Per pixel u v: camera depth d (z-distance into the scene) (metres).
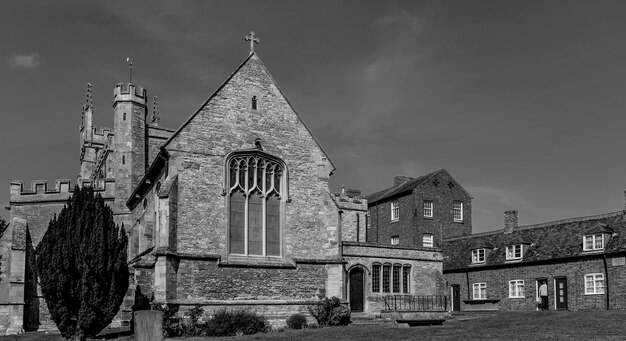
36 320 45.50
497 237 56.38
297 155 35.47
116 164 49.62
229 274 32.09
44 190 48.78
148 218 35.59
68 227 28.77
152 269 31.86
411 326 29.33
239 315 29.83
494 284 53.31
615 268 43.97
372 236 69.69
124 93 50.88
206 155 32.72
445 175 66.62
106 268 28.92
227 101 33.88
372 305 40.53
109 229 29.78
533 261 49.94
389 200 67.69
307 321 33.12
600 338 22.02
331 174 36.88
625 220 46.47
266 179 34.53
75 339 28.22
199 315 30.05
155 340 24.34
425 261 43.50
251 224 33.62
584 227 49.16
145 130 51.44
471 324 29.73
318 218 35.38
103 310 28.72
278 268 33.47
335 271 34.78
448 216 65.88
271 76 35.56
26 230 46.91
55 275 28.09
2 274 46.41
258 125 34.53
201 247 31.69
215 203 32.47
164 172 33.03
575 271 46.88
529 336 23.34
